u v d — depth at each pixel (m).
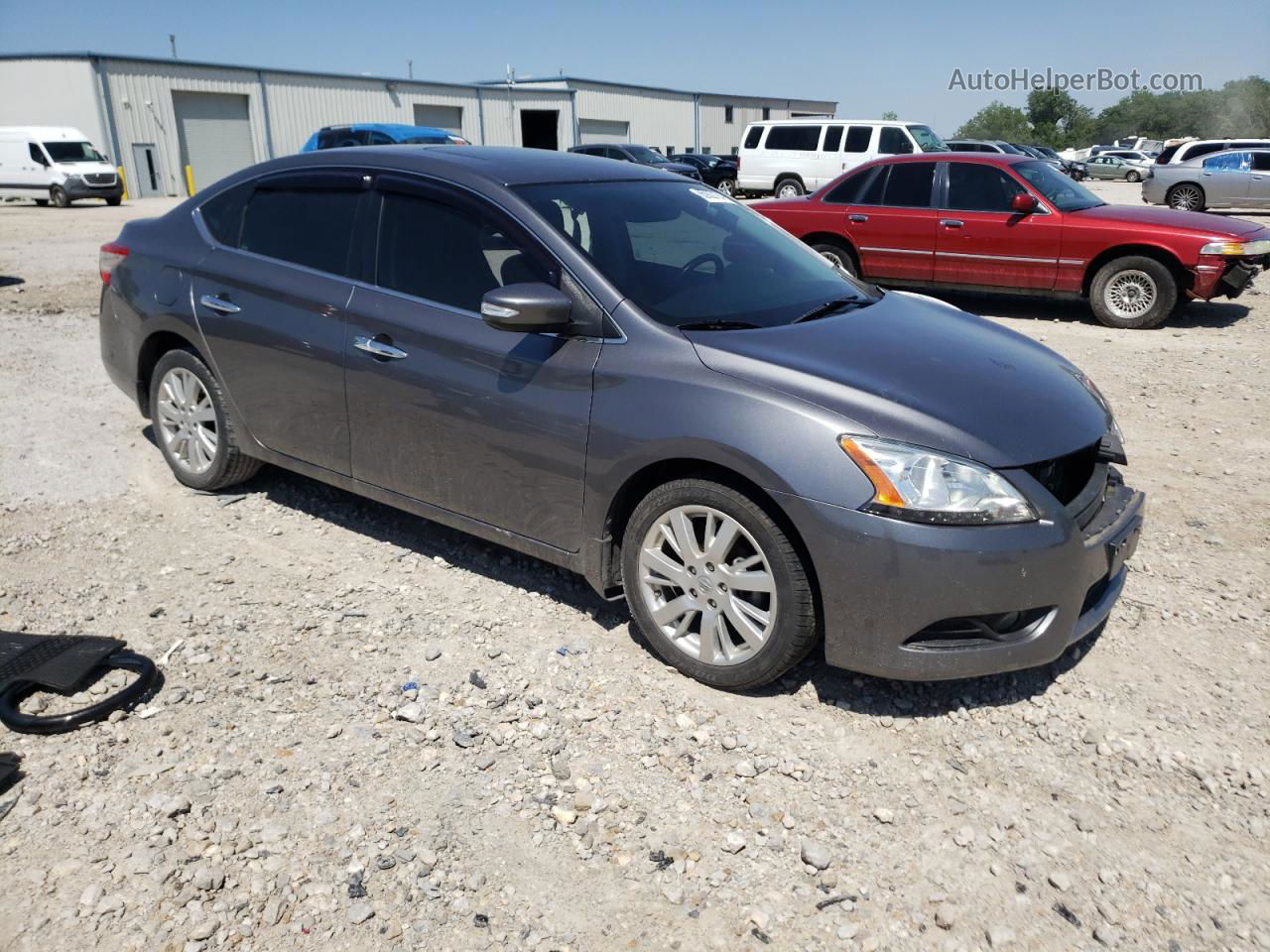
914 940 2.30
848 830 2.65
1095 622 3.19
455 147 4.22
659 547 3.30
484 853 2.54
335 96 41.09
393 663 3.38
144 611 3.70
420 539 4.38
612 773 2.85
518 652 3.47
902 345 3.43
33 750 2.87
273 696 3.17
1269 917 2.40
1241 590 4.04
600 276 3.38
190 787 2.73
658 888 2.44
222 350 4.39
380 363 3.79
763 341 3.26
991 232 10.00
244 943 2.24
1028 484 2.92
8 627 3.54
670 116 55.12
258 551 4.24
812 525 2.88
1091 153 54.25
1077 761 2.97
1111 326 9.66
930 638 2.95
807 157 21.61
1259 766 2.95
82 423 5.94
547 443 3.39
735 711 3.16
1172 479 5.31
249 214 4.43
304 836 2.57
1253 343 8.75
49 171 26.84
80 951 2.20
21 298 10.44
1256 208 22.31
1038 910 2.40
